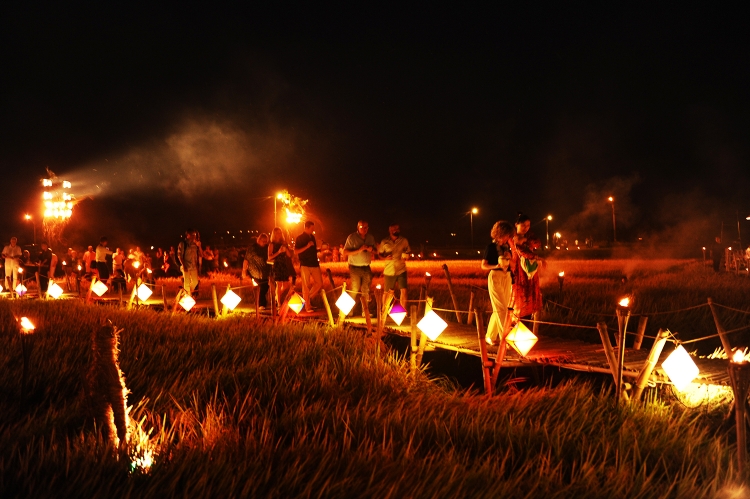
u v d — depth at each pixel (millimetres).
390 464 5215
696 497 4914
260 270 16234
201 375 8344
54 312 13633
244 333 11086
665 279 21828
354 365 8859
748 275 23797
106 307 15336
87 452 5195
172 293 21484
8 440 5656
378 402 7391
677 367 6445
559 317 13914
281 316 13180
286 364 8953
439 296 17609
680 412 7359
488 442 6059
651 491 5004
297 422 6508
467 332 11430
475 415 6801
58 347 9359
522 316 9344
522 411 6887
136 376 8062
